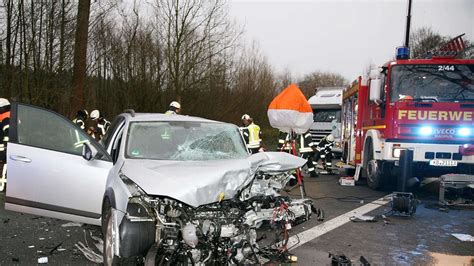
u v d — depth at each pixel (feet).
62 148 16.81
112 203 13.57
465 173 30.07
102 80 62.44
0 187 21.29
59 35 45.14
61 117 16.88
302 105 25.68
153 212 12.75
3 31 42.96
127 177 13.79
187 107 65.21
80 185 16.10
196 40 62.39
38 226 19.92
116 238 12.96
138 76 61.67
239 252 13.30
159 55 62.08
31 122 16.94
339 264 15.08
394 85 30.09
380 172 32.42
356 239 19.33
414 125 29.45
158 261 12.51
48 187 16.37
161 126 17.79
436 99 29.55
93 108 60.64
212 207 13.10
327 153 45.19
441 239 19.49
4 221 20.48
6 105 23.27
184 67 61.87
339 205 27.22
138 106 61.93
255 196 14.34
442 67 29.86
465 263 16.19
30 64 44.19
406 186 26.12
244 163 14.52
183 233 12.10
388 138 29.91
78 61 43.65
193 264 12.44
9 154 16.47
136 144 16.74
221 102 72.13
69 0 45.57
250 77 88.53
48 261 15.46
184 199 12.18
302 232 20.44
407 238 19.60
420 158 29.40
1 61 43.04
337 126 61.21
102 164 16.28
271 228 15.49
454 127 29.07
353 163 39.68
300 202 16.02
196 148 17.01
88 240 17.88
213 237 12.84
